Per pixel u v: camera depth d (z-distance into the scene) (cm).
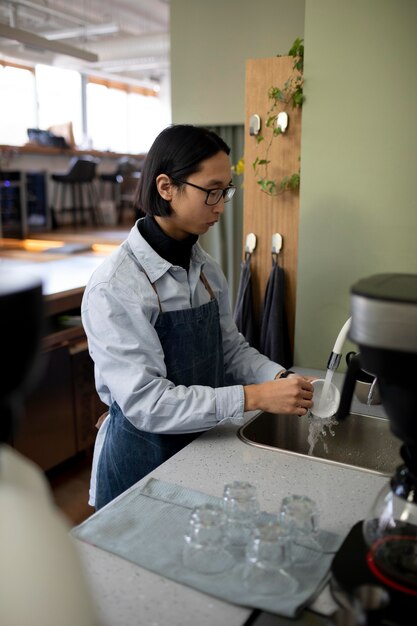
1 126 704
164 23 731
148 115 1011
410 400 64
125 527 87
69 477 289
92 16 692
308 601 71
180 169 122
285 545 77
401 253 154
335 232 162
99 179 673
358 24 146
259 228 201
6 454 42
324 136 157
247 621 69
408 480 73
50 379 269
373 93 148
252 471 107
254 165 196
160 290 131
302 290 171
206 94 313
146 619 69
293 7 284
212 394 118
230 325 157
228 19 299
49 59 660
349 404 76
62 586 34
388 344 61
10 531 34
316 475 106
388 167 151
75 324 287
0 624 32
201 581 75
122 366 119
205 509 83
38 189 510
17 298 36
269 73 189
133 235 132
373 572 73
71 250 407
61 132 556
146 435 131
